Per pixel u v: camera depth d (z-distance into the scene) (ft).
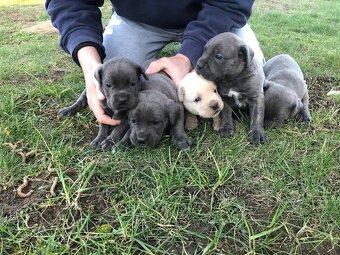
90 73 2.02
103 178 1.71
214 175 1.72
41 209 1.57
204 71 1.95
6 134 1.96
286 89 2.04
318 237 1.44
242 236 1.45
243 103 2.04
